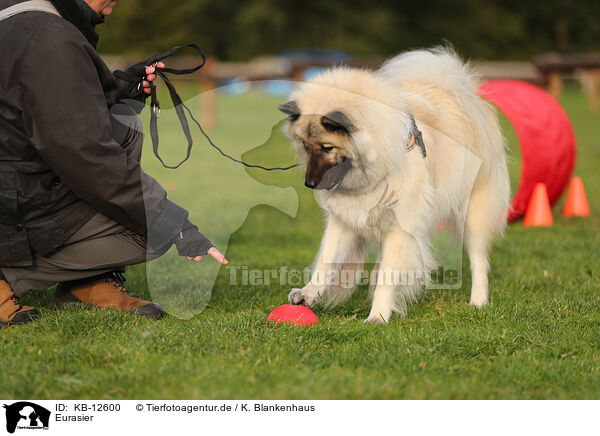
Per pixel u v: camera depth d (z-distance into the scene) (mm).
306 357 3691
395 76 5289
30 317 4297
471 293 5188
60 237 4129
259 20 43844
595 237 7215
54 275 4285
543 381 3477
